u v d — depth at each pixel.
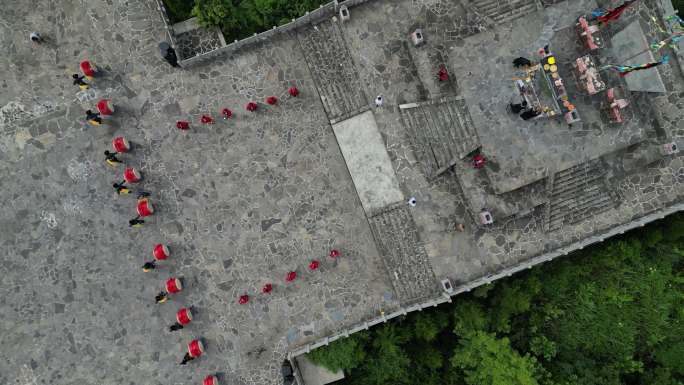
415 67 24.14
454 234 24.11
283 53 25.02
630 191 23.53
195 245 25.02
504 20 23.42
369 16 24.22
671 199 23.41
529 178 22.72
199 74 25.11
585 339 25.56
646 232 25.00
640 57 21.84
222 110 25.02
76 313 24.94
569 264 25.45
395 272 24.38
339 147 24.88
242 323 24.77
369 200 24.50
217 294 24.88
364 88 24.28
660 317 24.86
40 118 25.34
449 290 23.33
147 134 25.12
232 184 25.08
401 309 23.89
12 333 24.89
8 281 25.11
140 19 25.33
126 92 25.19
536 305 26.20
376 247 24.67
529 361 22.83
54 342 24.86
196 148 25.11
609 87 22.56
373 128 24.44
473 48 23.05
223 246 24.98
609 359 25.56
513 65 22.70
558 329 25.92
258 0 24.70
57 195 25.25
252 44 24.94
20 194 25.28
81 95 25.28
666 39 21.80
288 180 25.00
